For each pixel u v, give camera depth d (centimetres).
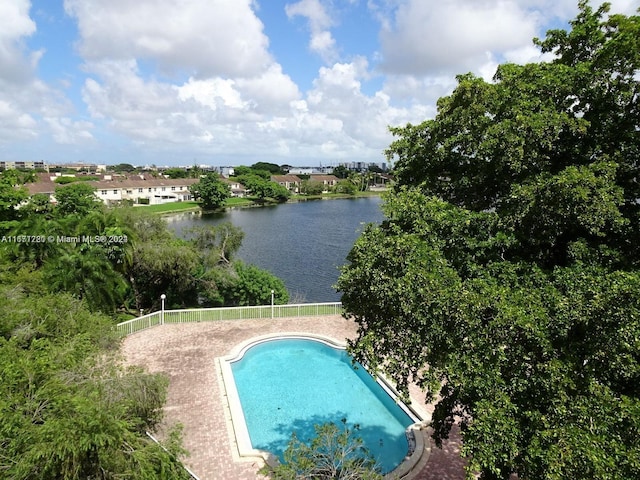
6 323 1284
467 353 774
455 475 1248
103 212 2994
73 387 940
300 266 5088
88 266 2350
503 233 893
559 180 785
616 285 686
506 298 785
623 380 716
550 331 741
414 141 1214
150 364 1902
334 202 13162
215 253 3378
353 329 2398
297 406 1705
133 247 2775
